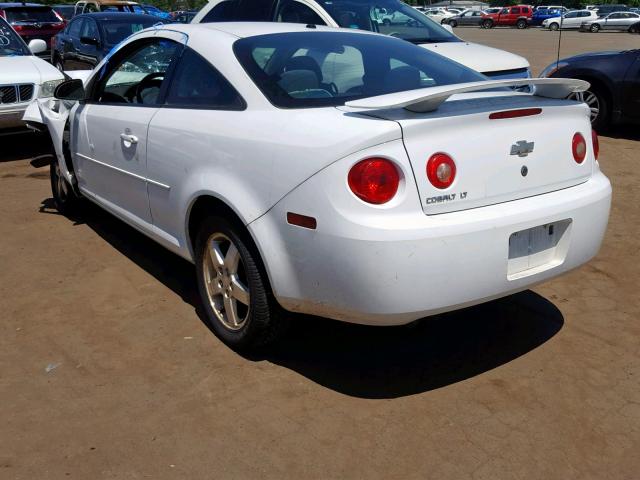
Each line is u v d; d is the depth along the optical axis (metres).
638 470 2.56
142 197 3.86
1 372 3.17
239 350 3.35
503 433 2.76
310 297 2.80
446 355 3.36
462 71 3.81
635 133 8.70
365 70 3.46
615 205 5.74
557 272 3.05
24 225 5.28
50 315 3.75
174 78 3.64
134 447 2.66
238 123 3.07
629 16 39.34
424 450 2.65
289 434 2.74
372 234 2.54
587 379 3.15
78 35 12.11
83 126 4.47
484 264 2.72
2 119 7.16
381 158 2.56
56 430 2.76
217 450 2.64
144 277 4.27
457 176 2.68
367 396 3.01
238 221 3.07
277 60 3.30
